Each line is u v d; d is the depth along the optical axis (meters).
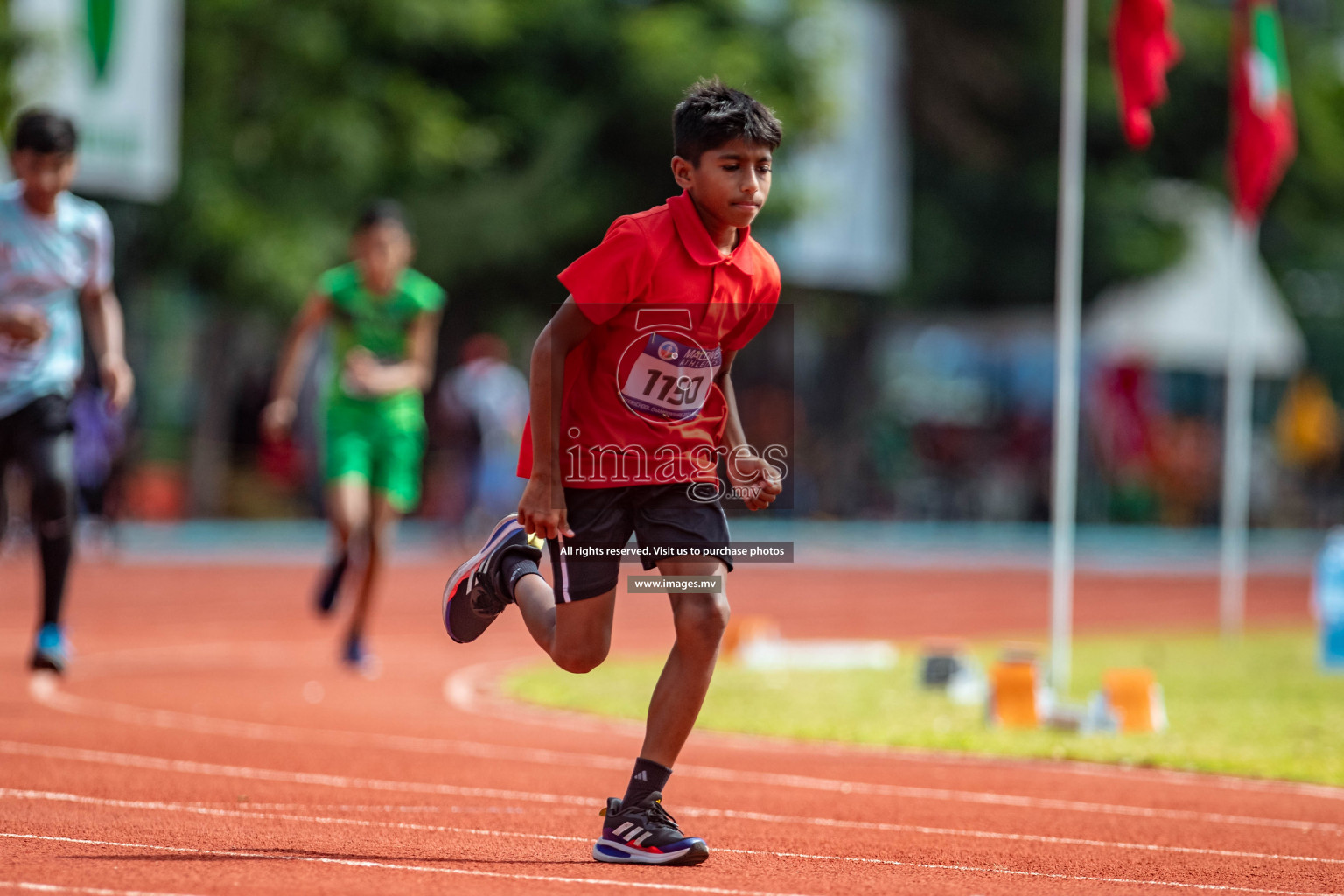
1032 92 113.44
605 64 91.12
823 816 18.97
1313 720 28.52
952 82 111.62
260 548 79.44
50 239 25.56
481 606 16.41
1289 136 46.53
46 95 56.72
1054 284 114.94
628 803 15.73
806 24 93.50
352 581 61.22
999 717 27.45
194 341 94.38
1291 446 122.81
